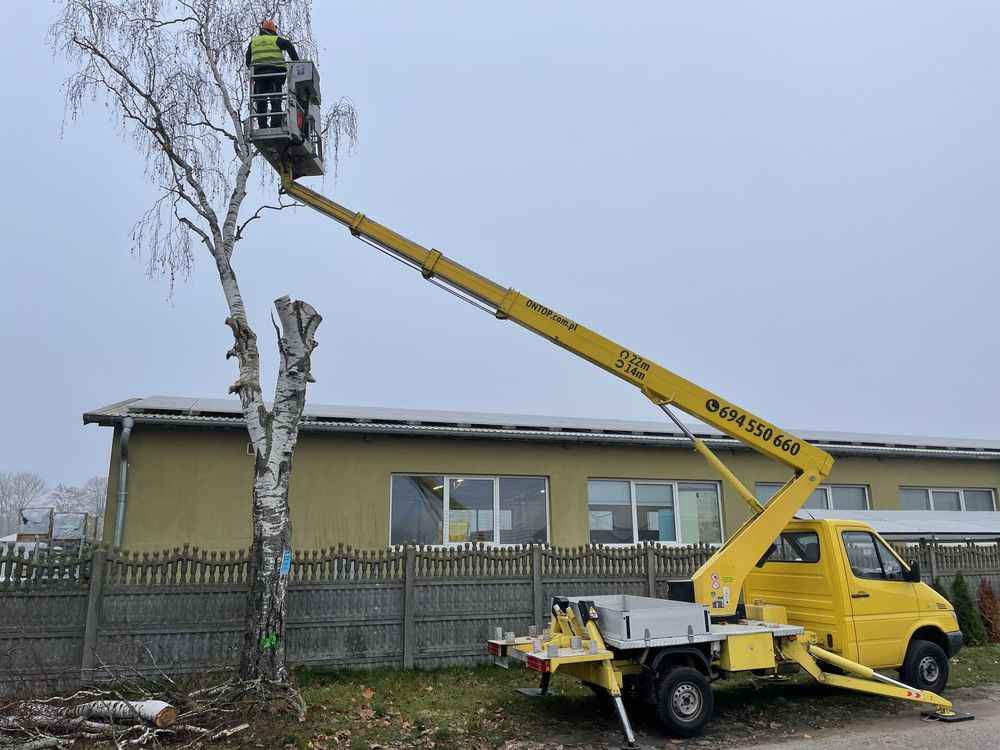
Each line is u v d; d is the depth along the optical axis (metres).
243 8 8.98
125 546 10.35
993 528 13.34
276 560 7.57
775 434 8.57
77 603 8.16
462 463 12.17
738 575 8.05
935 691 8.40
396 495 11.94
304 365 8.09
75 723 6.46
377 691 8.16
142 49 8.60
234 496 10.91
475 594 9.75
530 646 7.34
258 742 6.34
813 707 7.95
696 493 13.84
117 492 10.49
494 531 12.31
